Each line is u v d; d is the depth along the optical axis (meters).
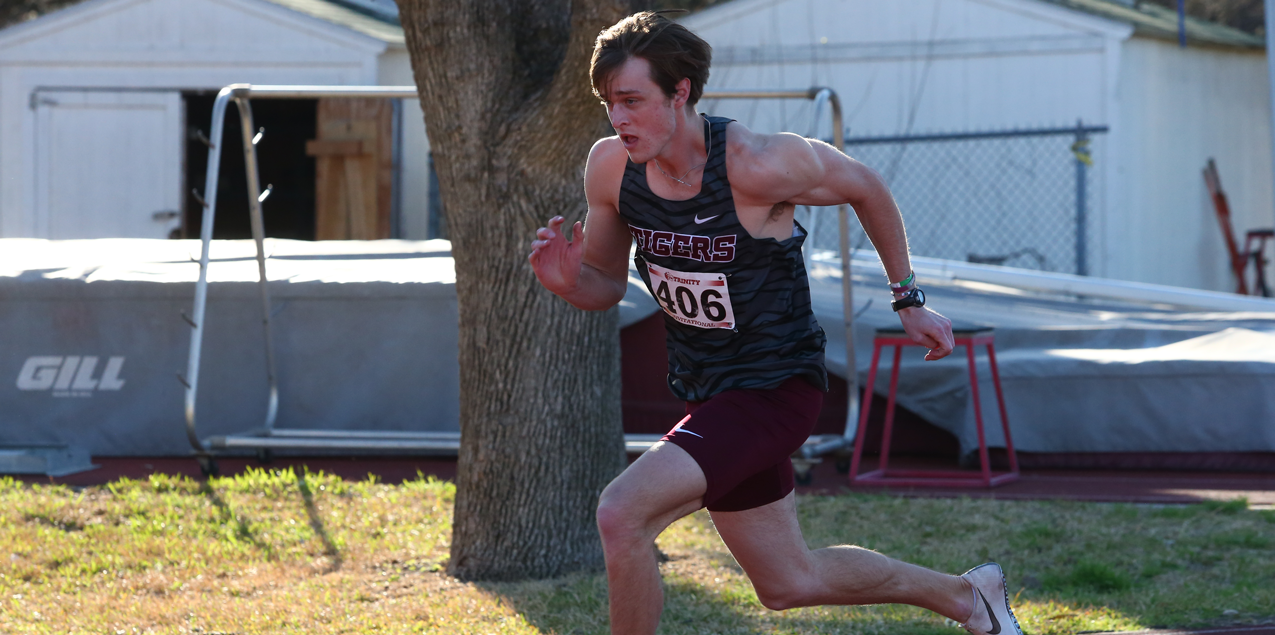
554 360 12.40
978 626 8.56
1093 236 37.19
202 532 14.30
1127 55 37.38
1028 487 17.92
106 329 20.64
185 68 38.19
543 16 12.44
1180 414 19.41
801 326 7.38
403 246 24.17
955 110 38.47
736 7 40.16
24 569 12.56
